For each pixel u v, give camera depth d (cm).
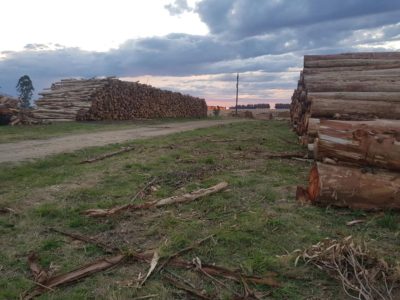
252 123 2430
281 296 289
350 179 474
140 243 390
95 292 296
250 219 438
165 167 764
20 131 1480
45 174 709
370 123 582
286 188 587
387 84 920
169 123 2384
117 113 2381
